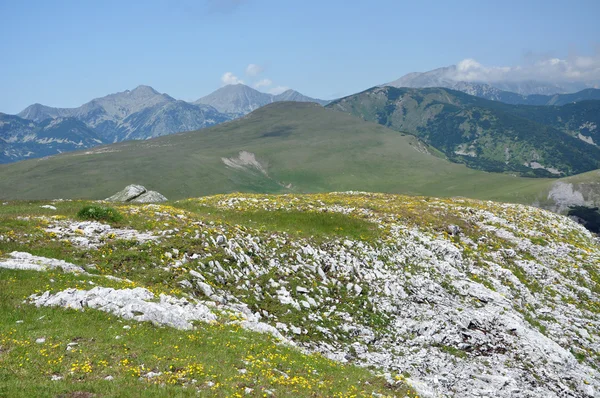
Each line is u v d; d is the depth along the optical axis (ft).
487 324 108.27
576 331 120.88
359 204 170.91
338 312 100.68
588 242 180.86
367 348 90.17
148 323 65.98
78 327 60.13
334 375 66.33
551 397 84.38
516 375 89.56
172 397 45.11
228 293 93.86
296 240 124.57
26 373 45.42
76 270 82.48
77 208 130.82
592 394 91.91
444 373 84.33
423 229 153.69
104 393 43.86
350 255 125.49
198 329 68.85
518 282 136.77
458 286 126.11
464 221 169.27
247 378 54.03
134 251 96.12
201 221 120.88
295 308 96.78
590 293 141.28
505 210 193.47
